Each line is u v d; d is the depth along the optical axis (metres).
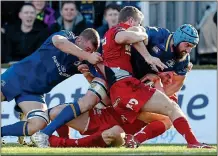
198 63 32.50
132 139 21.55
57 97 29.98
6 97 23.64
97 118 22.20
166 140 29.48
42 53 23.19
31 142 23.19
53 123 21.77
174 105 21.22
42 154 18.03
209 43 32.38
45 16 31.55
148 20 31.98
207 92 30.48
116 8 31.14
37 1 31.36
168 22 32.28
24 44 31.42
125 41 21.00
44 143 21.58
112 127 21.50
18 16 31.59
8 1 31.47
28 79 23.30
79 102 21.88
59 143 21.58
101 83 21.98
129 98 21.19
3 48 31.44
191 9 32.31
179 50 21.47
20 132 22.78
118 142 21.47
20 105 23.30
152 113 21.91
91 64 22.58
